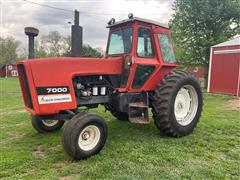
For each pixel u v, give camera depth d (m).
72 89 3.96
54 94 3.81
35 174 3.28
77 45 4.43
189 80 4.98
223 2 17.31
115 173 3.27
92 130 3.86
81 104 4.25
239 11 17.16
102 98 4.50
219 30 17.83
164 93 4.64
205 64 18.03
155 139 4.66
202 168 3.41
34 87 3.69
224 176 3.20
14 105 9.39
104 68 4.38
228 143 4.50
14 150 4.15
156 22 4.86
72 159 3.74
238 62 12.70
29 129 5.50
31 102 3.87
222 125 5.78
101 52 5.57
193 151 4.07
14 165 3.54
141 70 4.68
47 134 5.09
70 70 3.97
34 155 3.96
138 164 3.54
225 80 13.55
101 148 3.95
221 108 8.62
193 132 5.18
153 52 4.91
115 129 5.35
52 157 3.85
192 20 18.05
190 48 18.23
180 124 4.80
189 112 5.18
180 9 18.45
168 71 5.18
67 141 3.63
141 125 5.66
